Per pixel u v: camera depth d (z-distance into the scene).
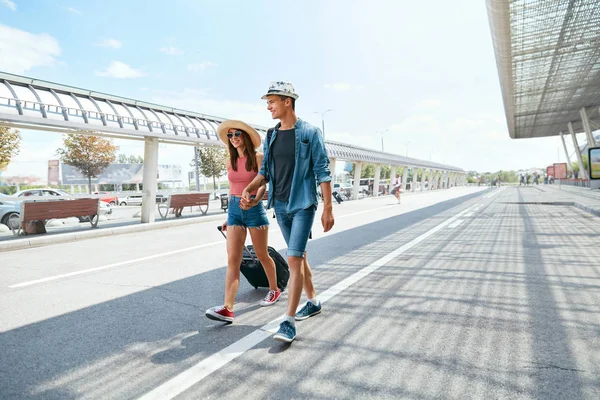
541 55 16.44
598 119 35.84
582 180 34.69
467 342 2.49
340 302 3.44
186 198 13.45
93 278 4.68
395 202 22.39
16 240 7.34
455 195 32.59
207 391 1.95
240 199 3.13
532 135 45.50
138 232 9.98
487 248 6.06
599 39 14.92
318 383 2.00
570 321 2.81
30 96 8.14
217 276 4.68
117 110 10.11
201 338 2.68
